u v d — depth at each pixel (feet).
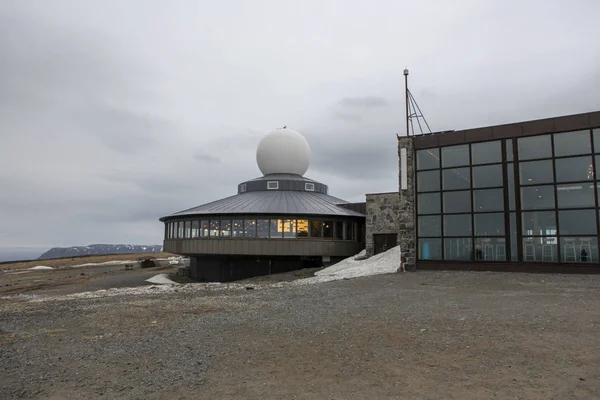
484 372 19.90
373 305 38.60
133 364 23.08
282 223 106.22
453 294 43.73
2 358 24.82
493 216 64.80
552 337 24.91
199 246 110.83
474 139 66.85
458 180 68.13
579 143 59.36
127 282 102.06
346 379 19.77
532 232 61.72
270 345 25.80
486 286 49.24
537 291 43.73
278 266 108.99
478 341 24.75
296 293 49.98
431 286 50.90
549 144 61.46
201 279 114.73
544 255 60.59
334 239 109.81
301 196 123.95
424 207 70.54
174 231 122.62
